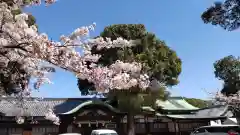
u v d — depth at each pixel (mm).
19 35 6344
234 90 32969
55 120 13625
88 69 7125
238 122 32312
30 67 8094
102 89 7270
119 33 32906
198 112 34625
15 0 6859
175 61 34281
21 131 28500
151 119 32719
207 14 13203
